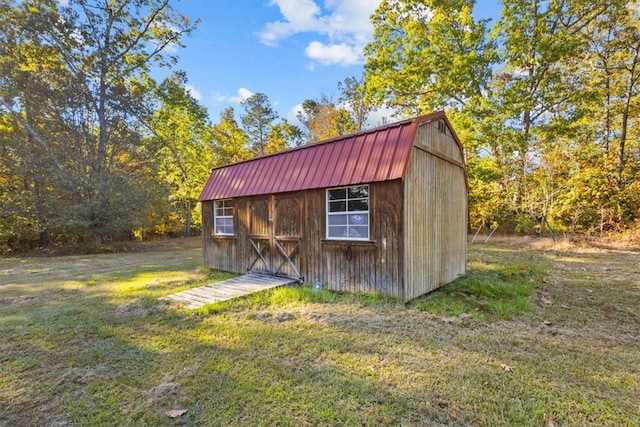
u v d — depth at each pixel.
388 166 5.34
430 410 2.41
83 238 18.33
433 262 6.36
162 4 16.30
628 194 14.48
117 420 2.37
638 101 15.76
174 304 5.39
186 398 2.63
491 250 12.50
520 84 14.31
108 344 3.77
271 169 7.71
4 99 13.51
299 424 2.28
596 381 2.82
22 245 16.02
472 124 15.32
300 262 6.84
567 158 16.52
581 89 14.80
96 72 15.30
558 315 4.67
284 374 2.99
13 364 3.29
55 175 13.84
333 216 6.28
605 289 6.16
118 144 15.87
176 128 22.70
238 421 2.33
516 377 2.89
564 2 13.99
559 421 2.28
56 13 13.93
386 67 16.27
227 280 7.10
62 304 5.61
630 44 14.85
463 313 4.75
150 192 17.05
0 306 5.55
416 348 3.53
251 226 8.02
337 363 3.19
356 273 5.84
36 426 2.34
